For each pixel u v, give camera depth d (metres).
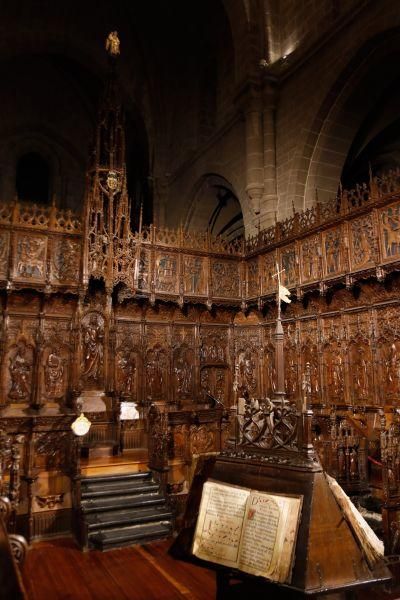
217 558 3.22
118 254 14.73
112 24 25.17
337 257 12.63
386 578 3.04
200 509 3.50
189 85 24.11
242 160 18.78
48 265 13.98
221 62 21.50
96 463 11.86
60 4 23.89
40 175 30.81
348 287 12.05
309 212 13.79
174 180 24.91
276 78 17.20
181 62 25.00
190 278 16.06
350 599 3.65
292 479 3.27
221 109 21.20
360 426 10.36
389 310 11.79
